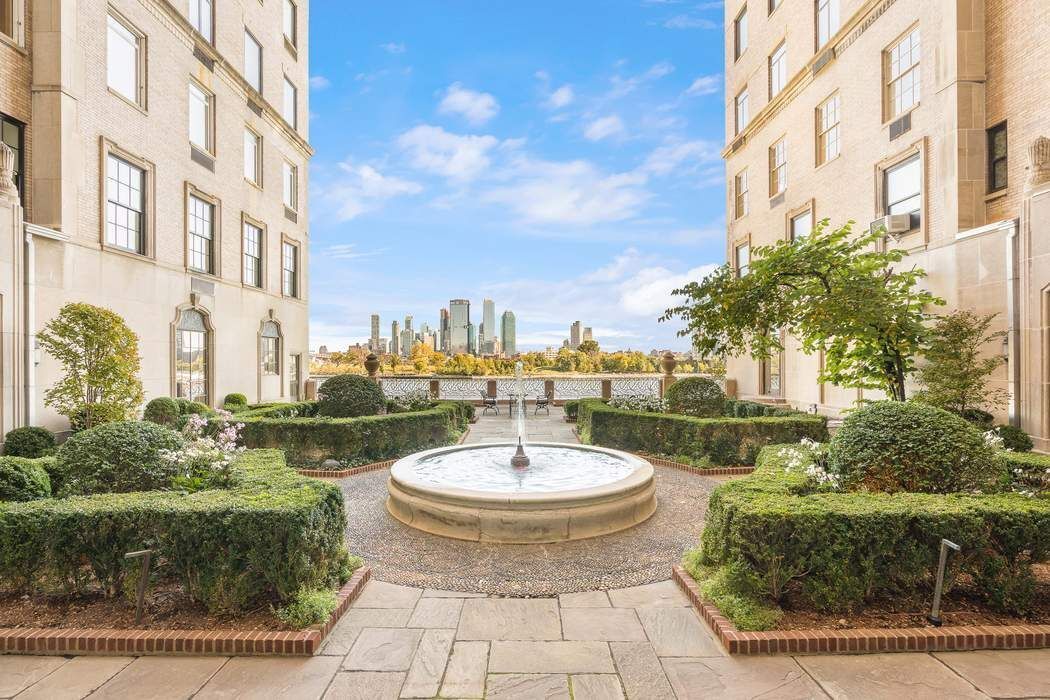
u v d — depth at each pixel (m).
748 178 19.39
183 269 13.58
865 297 7.71
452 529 5.66
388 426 9.81
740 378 19.44
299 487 4.38
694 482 8.21
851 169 13.62
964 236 9.96
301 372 21.27
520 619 3.84
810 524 3.59
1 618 3.60
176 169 13.35
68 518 3.70
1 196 8.59
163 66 12.88
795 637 3.35
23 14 9.73
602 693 2.97
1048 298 8.34
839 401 13.84
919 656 3.29
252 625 3.56
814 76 15.13
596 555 5.14
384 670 3.20
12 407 8.68
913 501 3.86
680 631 3.65
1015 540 3.61
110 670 3.19
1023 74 9.52
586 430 12.76
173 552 3.66
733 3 20.67
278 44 19.34
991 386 9.33
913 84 11.69
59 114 9.85
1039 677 3.07
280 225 19.39
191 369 14.12
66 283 9.97
